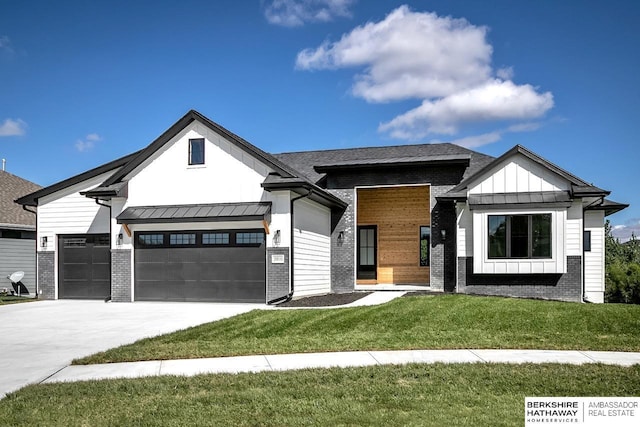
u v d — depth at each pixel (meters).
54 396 6.92
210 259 18.25
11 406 6.50
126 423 5.81
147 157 18.94
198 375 7.95
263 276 17.72
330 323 12.20
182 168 18.61
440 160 20.41
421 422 5.70
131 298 18.77
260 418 5.92
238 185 18.08
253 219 17.19
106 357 9.37
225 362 8.91
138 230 18.95
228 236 18.12
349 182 21.92
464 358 8.95
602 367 8.17
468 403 6.41
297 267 18.14
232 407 6.33
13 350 10.23
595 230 21.34
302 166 24.06
